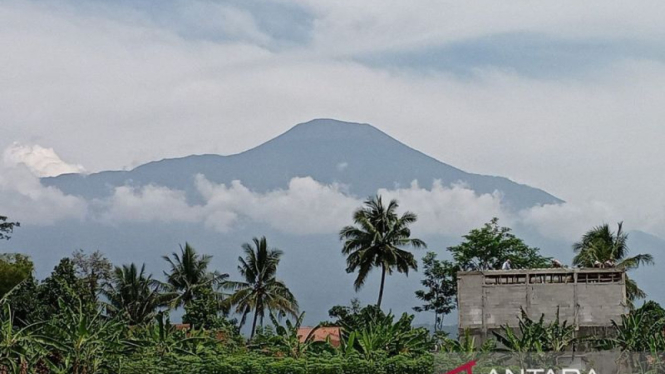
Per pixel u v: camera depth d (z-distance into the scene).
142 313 98.88
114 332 52.06
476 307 67.38
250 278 99.31
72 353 49.69
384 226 101.69
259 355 57.84
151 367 52.19
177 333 59.59
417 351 59.03
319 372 54.28
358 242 101.75
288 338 59.59
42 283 70.88
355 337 60.34
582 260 97.06
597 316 66.38
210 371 53.25
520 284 67.12
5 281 76.69
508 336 59.31
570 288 66.69
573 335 62.41
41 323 50.88
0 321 49.75
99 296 100.62
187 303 97.88
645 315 62.59
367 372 54.75
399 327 60.62
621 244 97.69
